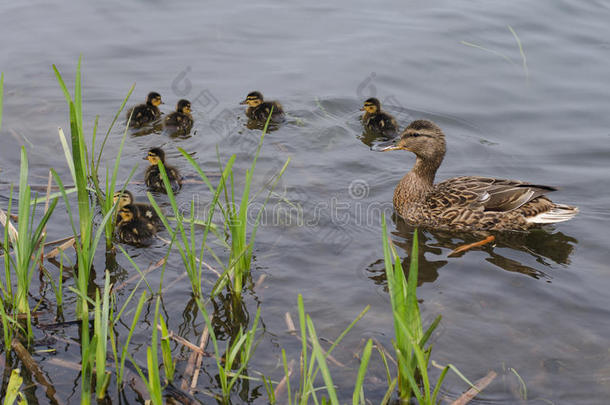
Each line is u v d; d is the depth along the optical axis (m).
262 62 10.98
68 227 6.75
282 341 5.31
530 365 5.14
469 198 7.31
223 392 4.70
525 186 7.27
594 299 5.97
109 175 7.97
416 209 7.46
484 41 11.70
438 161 7.54
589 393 4.87
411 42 11.64
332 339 5.36
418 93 10.23
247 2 13.10
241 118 9.55
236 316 5.60
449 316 5.70
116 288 5.85
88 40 11.34
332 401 4.04
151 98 9.29
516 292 6.07
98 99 9.72
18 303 5.29
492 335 5.48
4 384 4.75
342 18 12.52
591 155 8.75
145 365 4.96
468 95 10.20
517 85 10.45
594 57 11.14
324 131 9.34
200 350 5.12
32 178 7.63
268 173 8.19
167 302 5.71
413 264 4.14
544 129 9.38
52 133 8.74
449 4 13.14
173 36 11.63
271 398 4.63
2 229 6.37
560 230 7.22
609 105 9.88
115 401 4.62
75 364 4.95
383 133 9.25
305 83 10.43
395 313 4.27
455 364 5.14
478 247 6.88
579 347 5.35
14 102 9.43
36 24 11.79
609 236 7.05
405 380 4.65
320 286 6.07
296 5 13.02
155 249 6.47
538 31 12.03
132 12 12.48
